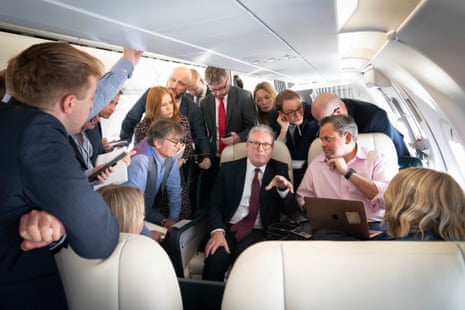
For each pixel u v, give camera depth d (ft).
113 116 9.43
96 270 2.64
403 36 5.75
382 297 2.17
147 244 2.68
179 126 6.77
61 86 2.54
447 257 2.17
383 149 6.90
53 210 2.18
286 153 7.56
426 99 7.89
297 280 2.26
